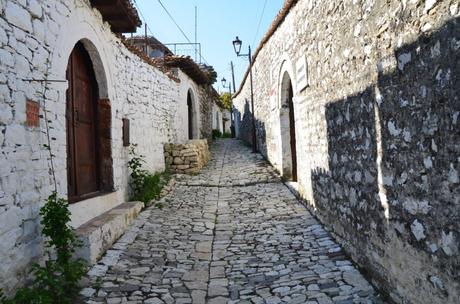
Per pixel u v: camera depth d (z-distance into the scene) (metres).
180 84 11.77
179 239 5.48
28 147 3.53
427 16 2.45
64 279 3.54
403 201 2.98
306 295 3.59
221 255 4.89
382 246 3.43
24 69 3.51
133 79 7.45
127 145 6.79
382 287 3.45
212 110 20.89
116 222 5.20
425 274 2.67
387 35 3.08
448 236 2.36
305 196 6.80
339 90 4.51
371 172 3.63
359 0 3.67
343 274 3.98
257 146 13.84
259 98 12.59
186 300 3.65
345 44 4.17
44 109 3.89
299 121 6.97
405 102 2.85
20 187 3.35
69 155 4.99
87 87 5.76
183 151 10.14
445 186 2.37
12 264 3.16
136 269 4.35
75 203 4.72
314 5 5.44
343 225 4.62
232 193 8.27
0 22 3.13
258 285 3.95
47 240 3.77
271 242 5.25
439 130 2.40
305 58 6.15
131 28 6.32
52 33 4.12
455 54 2.18
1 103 3.10
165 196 7.92
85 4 5.10
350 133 4.21
